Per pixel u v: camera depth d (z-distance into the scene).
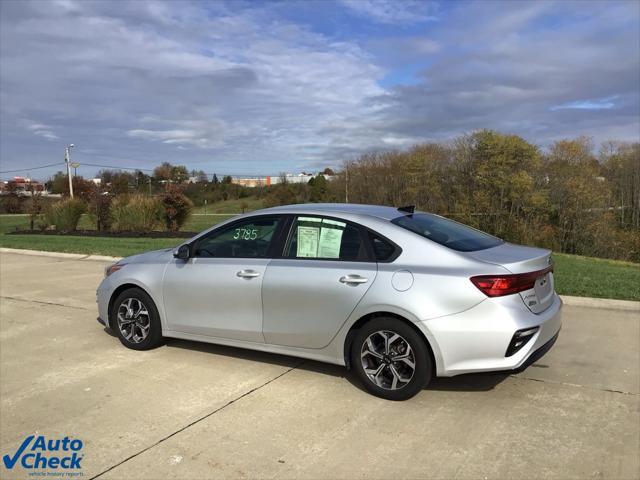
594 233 30.77
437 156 36.41
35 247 15.68
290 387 4.54
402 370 4.19
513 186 30.95
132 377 4.84
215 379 4.75
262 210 5.12
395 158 38.78
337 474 3.19
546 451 3.43
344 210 4.74
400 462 3.31
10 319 7.05
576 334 6.00
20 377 4.89
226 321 4.99
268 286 4.69
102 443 3.62
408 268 4.16
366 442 3.57
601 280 9.29
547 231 30.59
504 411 4.02
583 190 30.64
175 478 3.18
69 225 25.80
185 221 25.31
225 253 5.10
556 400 4.22
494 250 4.43
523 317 3.94
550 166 31.94
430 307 3.98
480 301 3.90
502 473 3.18
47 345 5.87
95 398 4.38
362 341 4.29
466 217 32.44
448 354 3.97
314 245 4.66
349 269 4.36
